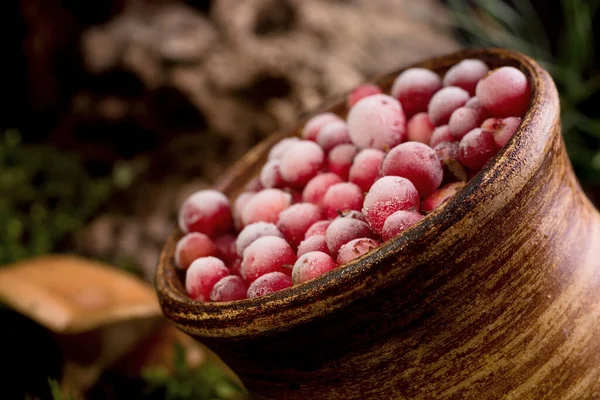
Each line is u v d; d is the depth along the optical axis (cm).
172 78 51
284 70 48
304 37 51
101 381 36
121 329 35
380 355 23
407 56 52
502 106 25
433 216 22
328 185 26
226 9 52
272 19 51
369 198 24
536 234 23
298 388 24
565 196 24
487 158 24
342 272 22
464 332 23
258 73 49
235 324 23
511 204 22
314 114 30
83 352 35
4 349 38
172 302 24
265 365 24
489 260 22
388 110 26
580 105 50
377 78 29
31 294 34
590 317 23
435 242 22
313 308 22
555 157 23
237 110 50
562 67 52
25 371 37
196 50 51
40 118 66
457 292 22
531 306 23
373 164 25
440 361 23
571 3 52
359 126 26
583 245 24
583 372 23
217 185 30
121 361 36
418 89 27
